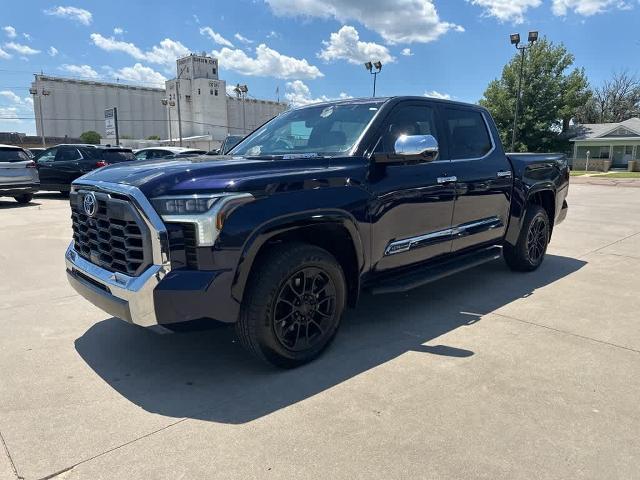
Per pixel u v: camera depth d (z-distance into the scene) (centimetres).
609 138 4694
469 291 526
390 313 455
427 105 454
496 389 310
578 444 253
